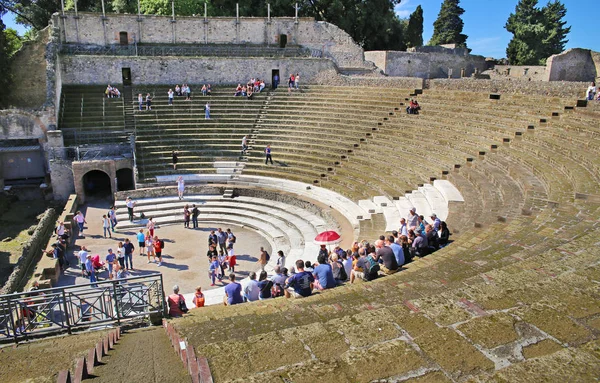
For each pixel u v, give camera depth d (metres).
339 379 4.83
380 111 32.50
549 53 72.81
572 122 21.78
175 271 20.88
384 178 25.72
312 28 45.34
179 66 39.94
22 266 20.52
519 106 26.08
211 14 49.09
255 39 45.09
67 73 37.56
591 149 18.17
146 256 22.66
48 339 10.27
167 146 34.09
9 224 27.36
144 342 8.23
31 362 8.05
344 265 14.45
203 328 7.48
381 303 7.95
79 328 11.35
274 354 5.57
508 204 16.16
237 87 39.31
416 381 4.76
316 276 12.83
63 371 5.59
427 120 29.72
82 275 20.50
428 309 6.37
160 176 32.16
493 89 29.08
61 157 31.59
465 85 30.77
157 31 42.94
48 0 52.19
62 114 34.88
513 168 19.36
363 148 30.17
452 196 20.12
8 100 36.22
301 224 24.92
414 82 34.31
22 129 32.22
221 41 44.56
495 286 7.07
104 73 38.53
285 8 51.28
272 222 26.12
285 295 11.84
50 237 25.14
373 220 20.91
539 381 4.50
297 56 44.75
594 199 13.59
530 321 5.71
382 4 54.81
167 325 9.77
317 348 5.63
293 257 20.83
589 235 9.52
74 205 28.69
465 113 28.00
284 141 33.88
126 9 51.12
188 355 5.86
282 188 29.61
